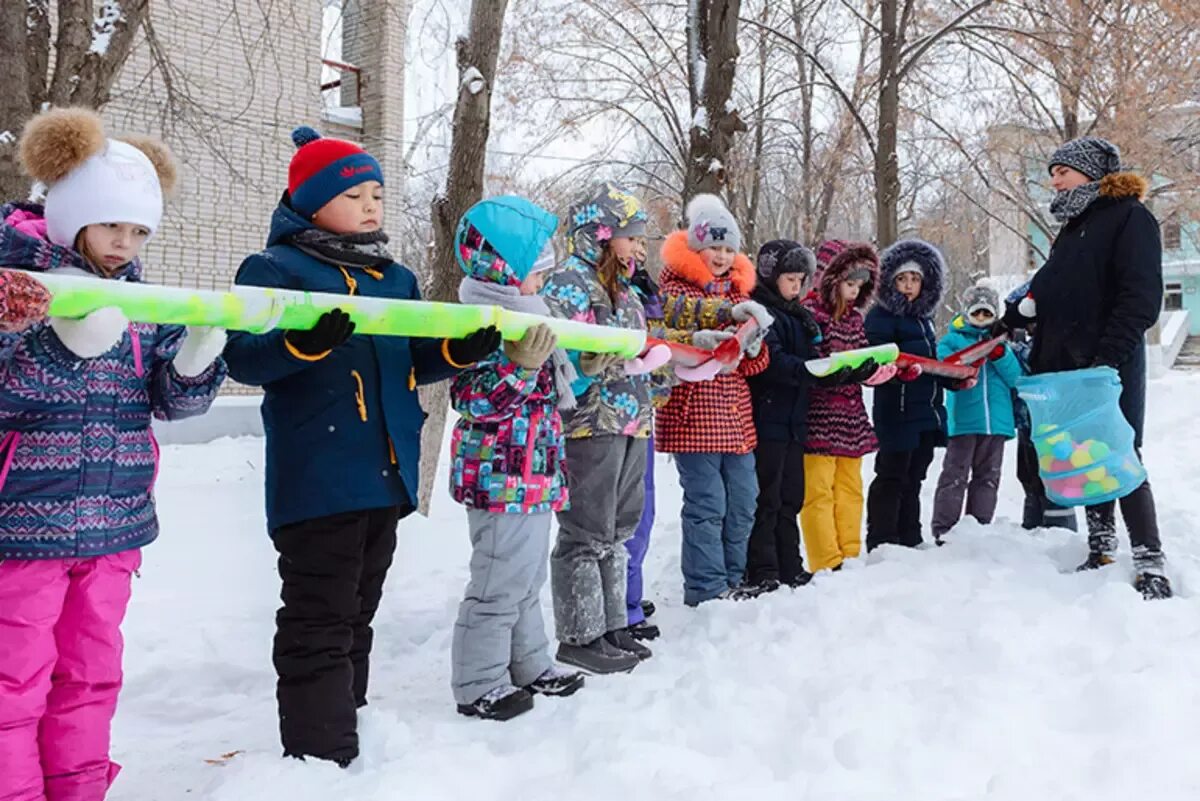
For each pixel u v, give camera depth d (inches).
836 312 195.6
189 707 127.4
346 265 105.6
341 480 100.7
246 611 174.2
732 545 175.6
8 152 190.4
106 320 74.9
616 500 140.3
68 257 85.1
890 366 181.3
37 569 84.5
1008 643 128.0
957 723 102.7
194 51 455.2
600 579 139.9
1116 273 165.6
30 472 84.0
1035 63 459.2
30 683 84.2
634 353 129.3
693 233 173.2
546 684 125.2
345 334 89.8
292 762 96.6
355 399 102.7
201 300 81.0
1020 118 533.3
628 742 101.0
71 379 84.5
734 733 105.7
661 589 189.0
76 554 85.5
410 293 111.4
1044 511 231.9
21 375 81.7
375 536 111.0
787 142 655.1
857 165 629.0
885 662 126.7
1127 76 428.8
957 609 148.4
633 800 90.6
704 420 168.1
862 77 531.2
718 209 174.6
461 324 101.6
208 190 465.1
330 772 95.6
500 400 116.5
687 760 98.3
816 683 117.7
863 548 221.1
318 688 100.1
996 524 214.5
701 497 171.0
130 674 138.9
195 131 313.6
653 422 167.3
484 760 99.8
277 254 102.4
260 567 214.2
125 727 120.6
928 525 251.1
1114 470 161.2
